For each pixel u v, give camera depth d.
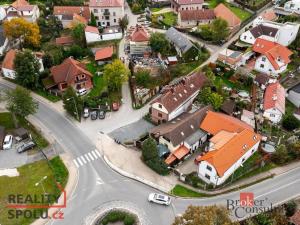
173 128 76.75
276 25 116.06
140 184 71.50
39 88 98.06
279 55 102.19
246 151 72.62
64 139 82.25
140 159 76.94
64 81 95.75
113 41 120.00
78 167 75.38
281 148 74.31
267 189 70.56
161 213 66.00
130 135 83.00
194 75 93.25
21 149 78.69
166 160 74.88
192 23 127.75
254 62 107.69
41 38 122.31
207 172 69.69
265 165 75.19
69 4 143.38
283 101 88.56
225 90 94.56
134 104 92.00
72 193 69.94
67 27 128.88
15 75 97.12
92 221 64.94
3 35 114.88
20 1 135.38
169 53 112.38
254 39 115.25
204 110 82.94
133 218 64.56
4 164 76.12
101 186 71.25
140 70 98.12
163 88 95.88
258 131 82.75
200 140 78.31
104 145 80.50
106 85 99.00
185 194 69.25
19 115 88.62
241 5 142.38
